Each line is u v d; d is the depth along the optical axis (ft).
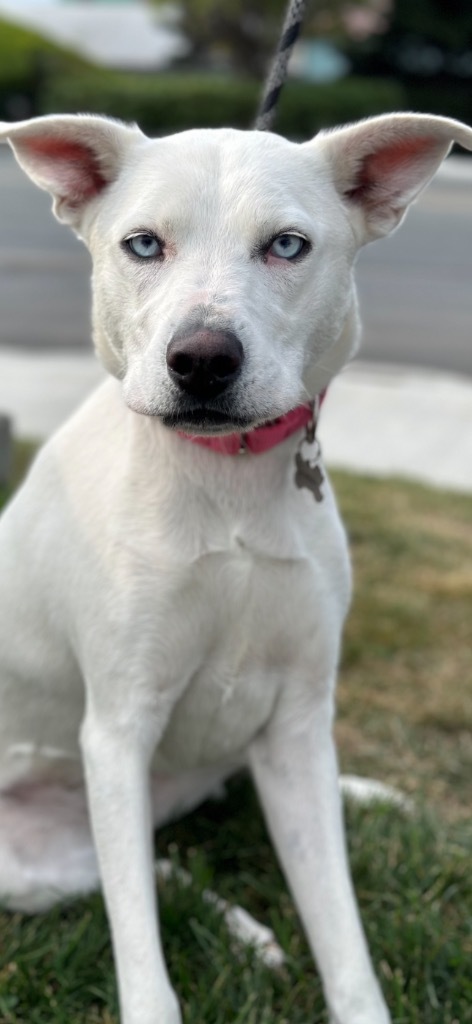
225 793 3.94
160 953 2.85
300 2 3.24
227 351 2.59
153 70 41.42
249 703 3.13
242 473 2.91
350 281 2.95
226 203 2.76
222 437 2.87
